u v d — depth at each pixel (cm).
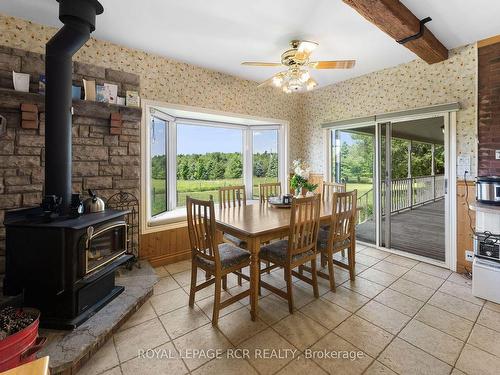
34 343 141
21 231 173
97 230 187
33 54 234
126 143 284
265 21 235
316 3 208
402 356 163
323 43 277
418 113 312
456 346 171
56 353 149
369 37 265
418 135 340
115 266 206
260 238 207
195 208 211
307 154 463
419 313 210
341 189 346
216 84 360
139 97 288
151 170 343
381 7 192
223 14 224
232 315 210
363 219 406
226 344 175
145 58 298
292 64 260
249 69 354
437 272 291
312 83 278
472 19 229
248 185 470
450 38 264
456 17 226
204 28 247
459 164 286
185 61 326
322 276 259
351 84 390
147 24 241
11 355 126
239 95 386
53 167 193
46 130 193
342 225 256
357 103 383
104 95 262
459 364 155
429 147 330
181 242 335
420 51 265
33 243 172
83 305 183
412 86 322
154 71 305
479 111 271
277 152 465
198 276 285
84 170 259
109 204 273
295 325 196
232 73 369
